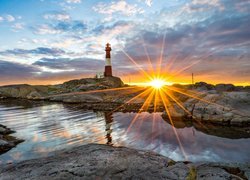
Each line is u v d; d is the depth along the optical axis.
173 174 5.83
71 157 7.45
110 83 69.62
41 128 20.80
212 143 14.39
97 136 16.92
